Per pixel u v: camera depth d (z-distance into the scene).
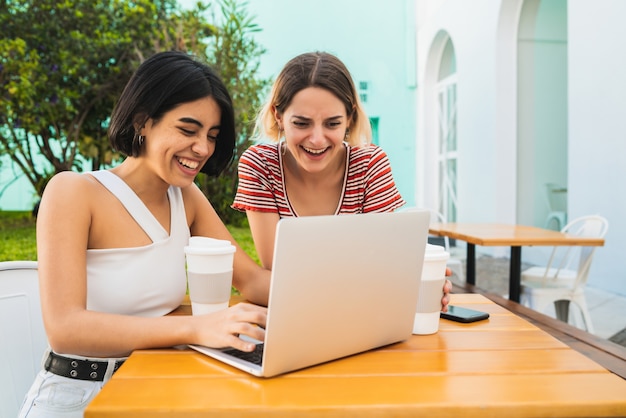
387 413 0.84
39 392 1.26
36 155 7.93
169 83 1.24
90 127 7.67
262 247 1.76
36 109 6.88
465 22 7.38
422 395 0.89
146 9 7.28
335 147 1.58
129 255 1.31
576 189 5.11
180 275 1.41
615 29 4.51
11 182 7.75
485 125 6.89
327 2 9.09
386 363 1.05
